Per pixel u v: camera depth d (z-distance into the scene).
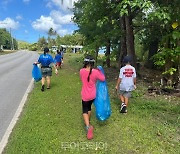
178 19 4.89
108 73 9.38
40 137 3.10
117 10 5.45
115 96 5.27
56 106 4.48
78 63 15.02
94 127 3.47
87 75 3.18
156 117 3.96
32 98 5.15
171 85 5.64
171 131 3.39
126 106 4.08
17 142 2.97
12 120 3.83
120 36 8.76
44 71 5.86
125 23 7.55
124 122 3.65
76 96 5.26
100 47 8.82
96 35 8.67
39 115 3.95
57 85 6.56
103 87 3.39
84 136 3.18
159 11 4.70
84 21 7.33
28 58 22.94
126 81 4.02
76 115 3.96
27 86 6.74
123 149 2.85
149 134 3.26
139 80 7.42
